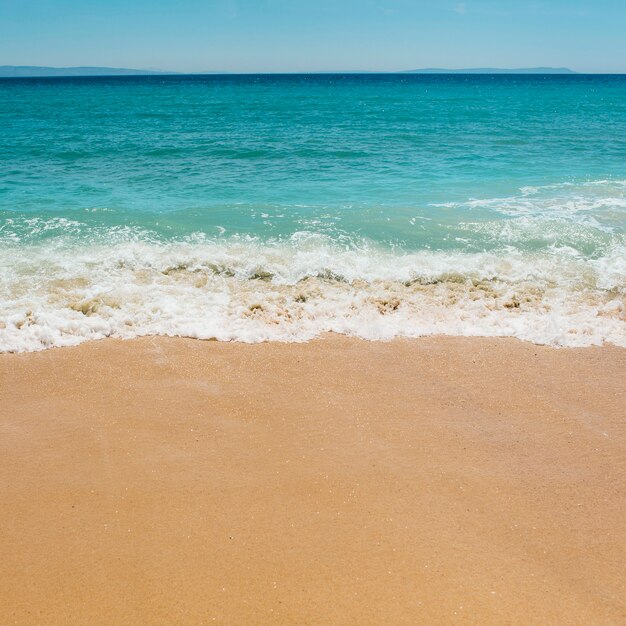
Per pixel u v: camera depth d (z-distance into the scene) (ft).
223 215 38.22
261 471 15.76
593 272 29.84
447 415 18.69
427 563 12.75
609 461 16.57
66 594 11.77
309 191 47.32
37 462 15.90
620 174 53.98
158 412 18.45
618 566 12.84
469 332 24.32
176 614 11.37
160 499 14.56
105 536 13.30
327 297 26.99
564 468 16.22
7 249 30.60
